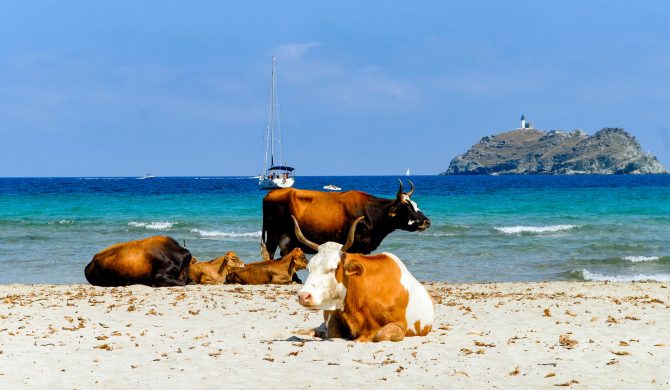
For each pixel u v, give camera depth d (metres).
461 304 16.22
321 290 10.70
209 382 9.18
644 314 14.95
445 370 9.71
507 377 9.42
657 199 74.31
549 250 32.44
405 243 34.69
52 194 91.12
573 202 69.06
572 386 9.02
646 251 32.41
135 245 19.42
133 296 17.28
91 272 19.66
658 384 9.12
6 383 9.09
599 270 27.28
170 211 57.09
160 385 9.05
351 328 11.27
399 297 11.24
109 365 10.07
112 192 99.75
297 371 9.65
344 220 20.20
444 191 105.38
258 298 17.05
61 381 9.21
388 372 9.59
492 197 81.62
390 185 170.00
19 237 37.16
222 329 13.06
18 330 12.81
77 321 13.93
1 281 24.09
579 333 12.60
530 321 13.98
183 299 16.78
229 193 95.62
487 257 30.39
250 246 33.53
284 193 20.81
